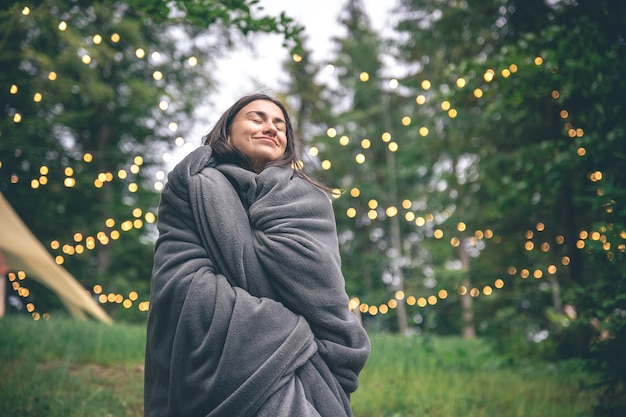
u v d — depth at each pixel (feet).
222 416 7.53
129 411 16.25
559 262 38.40
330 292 8.21
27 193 56.59
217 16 19.20
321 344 8.11
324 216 8.86
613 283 16.51
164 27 65.67
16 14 22.48
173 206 8.66
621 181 17.66
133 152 67.92
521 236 41.96
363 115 90.17
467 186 44.45
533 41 26.43
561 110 31.91
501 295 42.19
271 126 9.37
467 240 76.95
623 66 21.80
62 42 44.75
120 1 19.31
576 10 21.16
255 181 8.81
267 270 8.23
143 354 25.12
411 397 20.04
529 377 25.82
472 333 74.13
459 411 18.81
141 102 64.85
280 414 7.50
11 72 38.65
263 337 7.79
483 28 40.93
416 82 72.79
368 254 92.32
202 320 7.88
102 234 40.65
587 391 21.89
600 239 16.78
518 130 40.81
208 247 8.29
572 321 18.58
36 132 53.06
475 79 31.71
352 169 91.25
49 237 60.75
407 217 39.83
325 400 7.85
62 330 27.14
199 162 8.87
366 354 8.27
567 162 29.43
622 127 22.58
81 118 56.34
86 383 19.12
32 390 17.03
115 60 57.77
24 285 52.26
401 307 83.97
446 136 50.90
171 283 8.08
